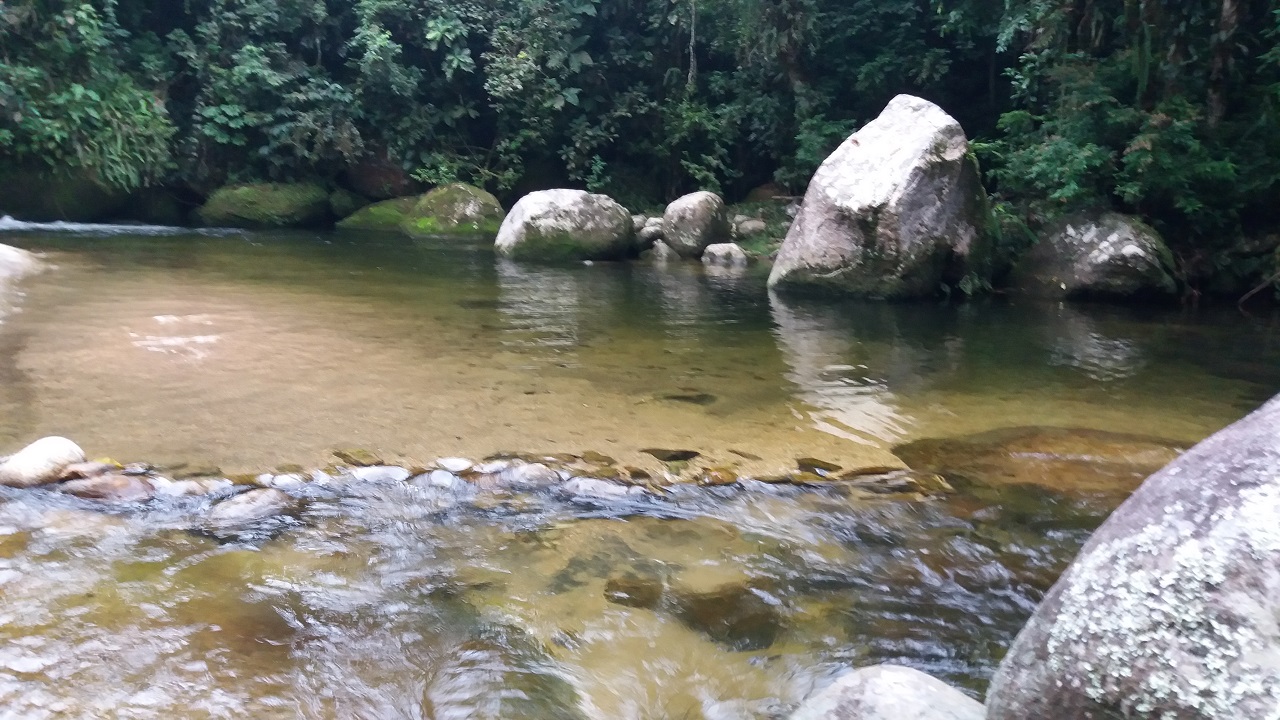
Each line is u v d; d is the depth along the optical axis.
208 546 2.88
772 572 2.88
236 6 15.08
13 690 2.06
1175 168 9.33
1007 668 1.73
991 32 12.37
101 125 12.89
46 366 4.70
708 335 6.63
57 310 6.17
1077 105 9.88
